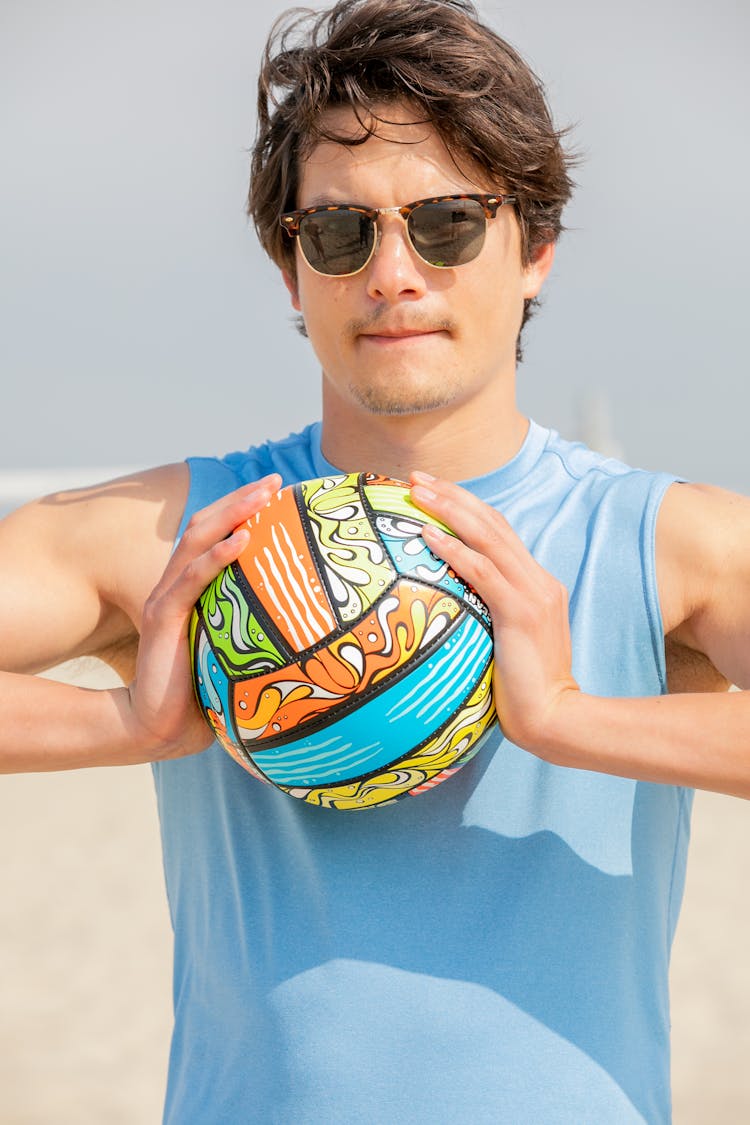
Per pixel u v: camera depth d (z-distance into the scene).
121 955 5.65
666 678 2.03
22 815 7.77
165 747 1.91
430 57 1.93
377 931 1.85
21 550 2.09
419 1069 1.79
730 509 1.98
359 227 1.92
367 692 1.65
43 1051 4.79
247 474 2.19
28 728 1.92
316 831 1.91
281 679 1.67
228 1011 1.91
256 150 2.23
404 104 1.93
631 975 1.91
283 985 1.85
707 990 5.19
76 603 2.09
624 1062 1.85
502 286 1.99
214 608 1.74
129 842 7.15
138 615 2.08
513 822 1.90
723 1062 4.62
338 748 1.68
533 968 1.83
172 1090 2.00
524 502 2.08
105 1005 5.19
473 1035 1.80
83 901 6.26
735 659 1.94
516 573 1.77
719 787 1.79
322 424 2.21
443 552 1.72
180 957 2.09
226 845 1.99
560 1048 1.81
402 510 1.76
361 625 1.66
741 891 6.18
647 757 1.77
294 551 1.71
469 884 1.87
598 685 1.95
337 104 1.95
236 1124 1.84
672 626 1.98
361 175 1.92
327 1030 1.82
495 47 2.02
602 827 1.92
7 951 5.70
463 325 1.94
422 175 1.92
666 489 2.02
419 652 1.67
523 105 2.04
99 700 1.92
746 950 5.52
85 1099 4.43
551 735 1.79
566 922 1.86
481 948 1.84
